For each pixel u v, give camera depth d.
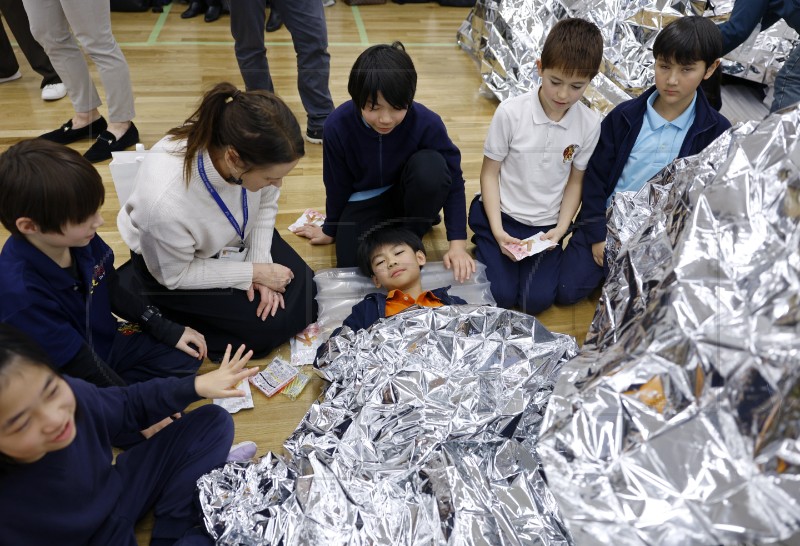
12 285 1.07
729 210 0.91
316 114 2.00
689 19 1.44
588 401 0.85
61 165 1.02
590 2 2.34
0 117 2.36
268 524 1.07
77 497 1.00
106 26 1.93
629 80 2.28
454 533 1.06
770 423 0.73
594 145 1.65
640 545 0.75
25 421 0.83
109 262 1.32
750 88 2.27
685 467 0.77
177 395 1.12
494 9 2.64
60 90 2.47
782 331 0.76
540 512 1.12
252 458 1.27
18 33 2.37
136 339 1.42
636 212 1.43
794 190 0.85
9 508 0.93
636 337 0.90
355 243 1.71
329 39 3.05
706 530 0.74
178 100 2.33
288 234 1.83
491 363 1.39
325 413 1.31
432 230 1.82
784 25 2.09
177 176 1.29
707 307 0.83
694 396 0.80
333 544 1.05
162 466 1.17
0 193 1.02
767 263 0.82
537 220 1.72
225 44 2.89
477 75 2.75
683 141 1.58
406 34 3.18
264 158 1.16
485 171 1.73
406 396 1.29
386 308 1.57
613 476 0.80
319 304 1.63
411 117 1.55
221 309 1.48
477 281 1.67
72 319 1.20
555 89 1.51
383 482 1.15
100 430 1.06
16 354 0.82
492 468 1.19
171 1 3.38
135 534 1.18
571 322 1.65
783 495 0.72
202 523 1.09
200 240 1.39
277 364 1.50
